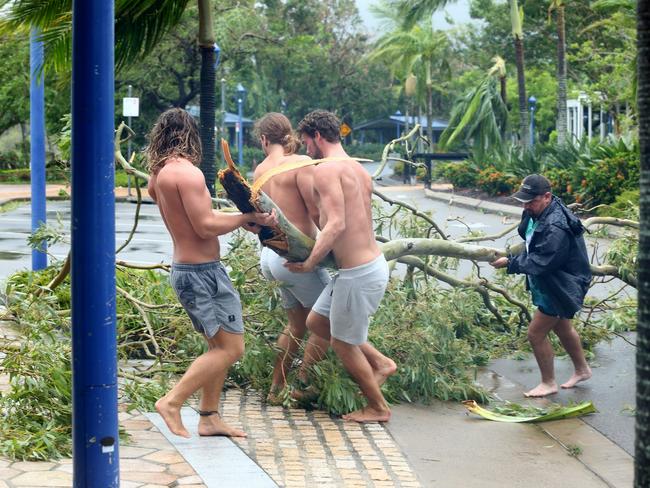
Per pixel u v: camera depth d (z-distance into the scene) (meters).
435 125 85.62
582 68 47.47
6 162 53.41
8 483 4.98
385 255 8.19
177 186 5.73
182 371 7.55
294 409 7.05
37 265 12.52
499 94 39.94
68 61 12.27
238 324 5.99
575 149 30.84
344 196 6.50
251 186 6.05
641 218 3.47
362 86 82.56
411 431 6.71
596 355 9.52
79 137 4.04
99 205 4.07
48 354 6.22
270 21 58.38
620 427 7.05
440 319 8.12
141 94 47.44
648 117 3.43
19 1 11.56
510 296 9.68
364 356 6.91
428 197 36.06
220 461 5.53
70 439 5.78
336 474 5.54
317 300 6.86
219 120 62.47
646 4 3.41
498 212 27.84
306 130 6.76
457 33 58.16
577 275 7.85
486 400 7.79
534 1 48.75
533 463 6.11
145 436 6.01
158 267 8.15
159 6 12.80
